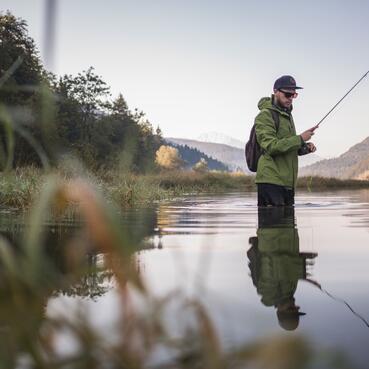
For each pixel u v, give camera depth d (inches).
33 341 26.8
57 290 49.5
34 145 29.6
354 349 33.9
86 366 25.2
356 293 56.2
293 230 148.7
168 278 63.2
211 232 139.3
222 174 1024.2
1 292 30.9
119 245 23.7
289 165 292.7
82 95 1720.0
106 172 392.2
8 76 32.3
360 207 291.7
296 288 59.2
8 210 234.4
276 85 294.2
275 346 24.2
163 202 362.6
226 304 47.7
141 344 25.5
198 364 26.2
